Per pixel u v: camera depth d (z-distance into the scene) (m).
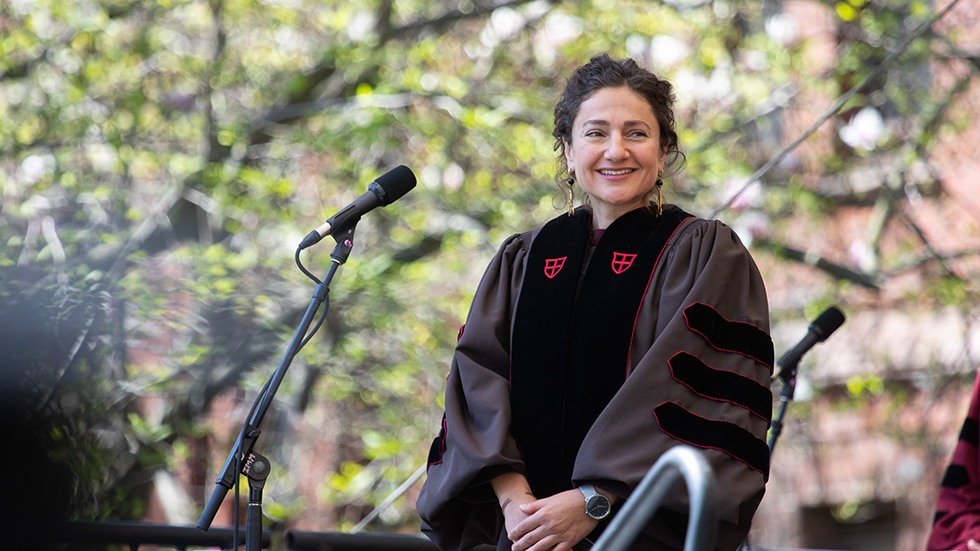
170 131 21.95
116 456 12.37
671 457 4.97
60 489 5.52
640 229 7.35
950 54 22.39
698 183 21.70
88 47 21.28
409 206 21.61
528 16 22.75
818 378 25.12
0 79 20.92
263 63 22.80
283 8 22.52
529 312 7.33
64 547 5.51
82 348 9.51
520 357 7.25
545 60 22.89
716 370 6.89
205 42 23.00
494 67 23.05
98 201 19.81
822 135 23.42
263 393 7.70
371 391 22.31
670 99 7.54
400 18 23.28
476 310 7.58
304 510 22.86
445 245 21.73
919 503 28.84
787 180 23.03
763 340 7.09
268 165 22.33
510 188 21.95
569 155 7.57
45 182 19.56
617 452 6.69
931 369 24.75
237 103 22.64
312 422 23.73
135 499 18.23
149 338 18.34
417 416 21.97
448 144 21.56
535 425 7.08
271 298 19.47
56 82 20.86
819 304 22.77
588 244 7.48
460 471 7.04
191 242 20.11
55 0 20.75
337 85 23.05
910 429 26.48
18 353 5.75
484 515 7.39
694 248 7.20
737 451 6.69
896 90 22.38
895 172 22.61
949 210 26.06
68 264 15.23
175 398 20.34
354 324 20.89
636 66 7.50
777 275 25.27
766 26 23.23
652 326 7.06
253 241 21.06
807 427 25.20
